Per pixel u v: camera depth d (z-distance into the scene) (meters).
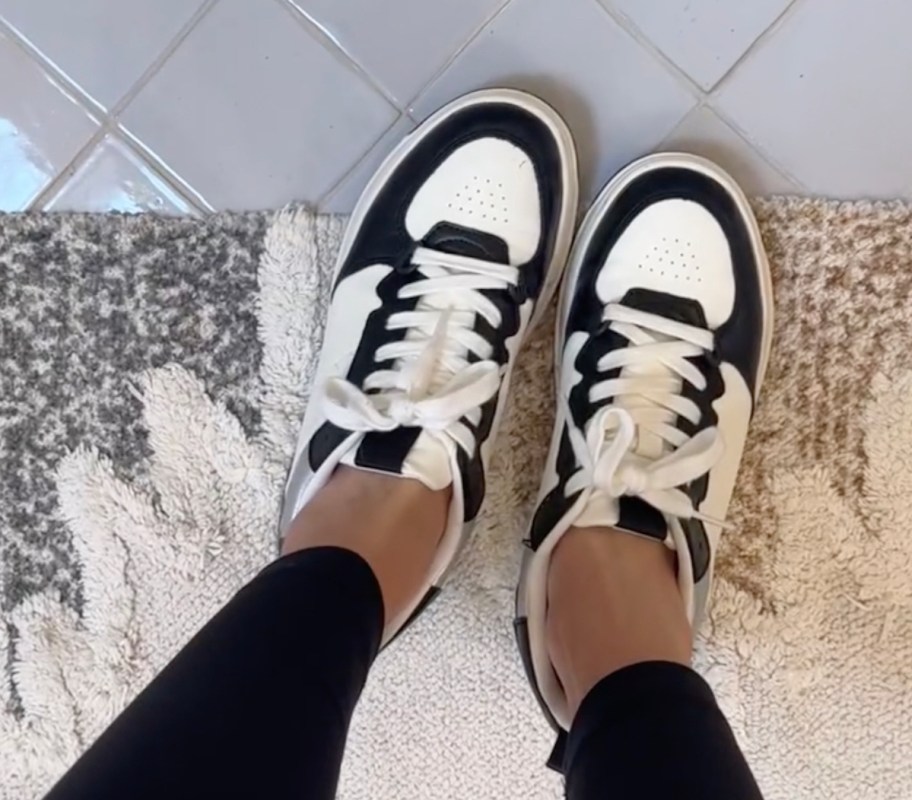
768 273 0.83
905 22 0.81
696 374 0.80
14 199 0.84
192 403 0.86
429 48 0.82
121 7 0.82
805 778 0.86
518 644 0.80
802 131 0.82
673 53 0.82
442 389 0.76
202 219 0.84
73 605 0.88
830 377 0.84
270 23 0.82
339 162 0.84
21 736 0.88
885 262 0.83
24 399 0.87
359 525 0.72
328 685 0.59
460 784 0.88
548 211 0.82
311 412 0.81
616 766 0.58
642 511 0.75
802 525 0.85
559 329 0.85
